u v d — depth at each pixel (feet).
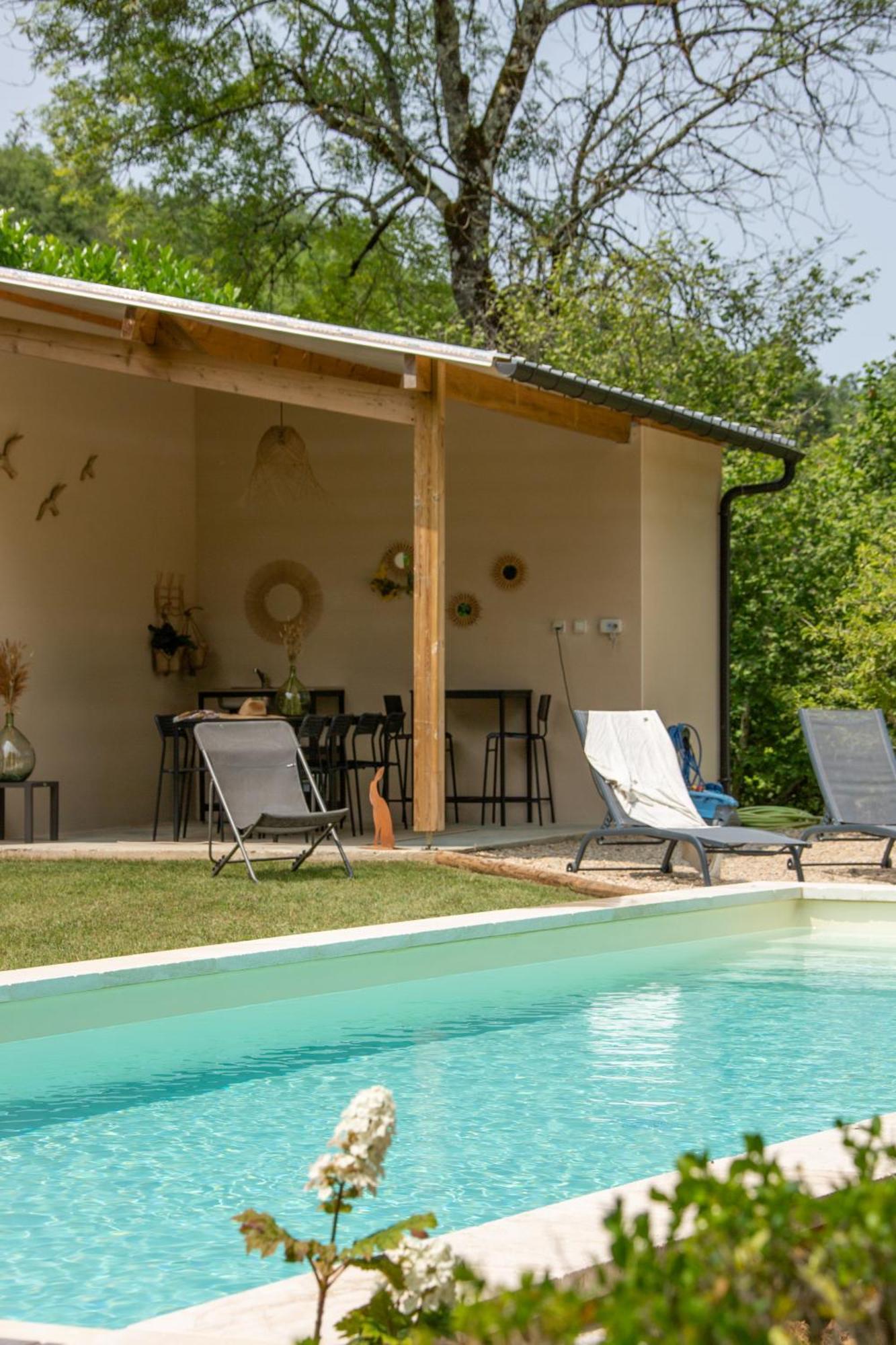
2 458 35.27
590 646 38.34
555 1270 7.77
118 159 68.95
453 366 31.42
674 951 23.94
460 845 32.81
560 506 38.81
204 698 42.93
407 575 40.98
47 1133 13.74
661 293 56.34
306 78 66.23
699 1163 5.14
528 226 64.85
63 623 37.35
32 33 66.13
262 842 33.37
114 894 25.29
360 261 70.95
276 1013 19.01
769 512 50.21
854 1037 17.60
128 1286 9.81
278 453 41.88
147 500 40.96
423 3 65.26
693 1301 4.27
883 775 29.78
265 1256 6.42
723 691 42.19
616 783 29.19
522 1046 17.29
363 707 41.52
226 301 51.31
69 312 33.71
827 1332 6.58
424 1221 6.58
